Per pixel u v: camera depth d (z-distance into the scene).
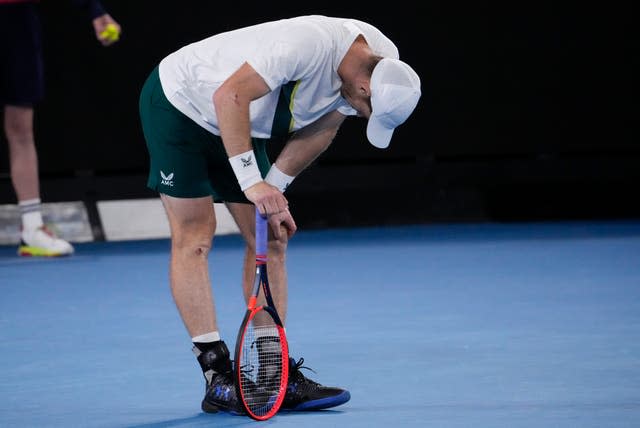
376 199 48.03
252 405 13.86
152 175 15.05
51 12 45.56
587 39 48.97
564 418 13.00
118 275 31.55
